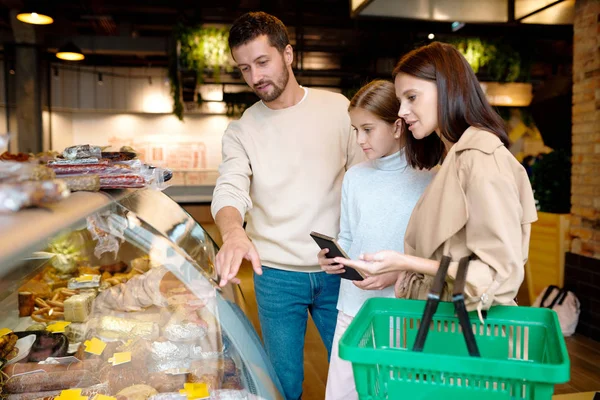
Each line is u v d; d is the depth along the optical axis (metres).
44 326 1.53
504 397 0.93
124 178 1.33
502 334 1.27
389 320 1.34
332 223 2.18
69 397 1.26
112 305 1.58
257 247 2.20
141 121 12.78
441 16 4.06
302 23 9.36
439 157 1.68
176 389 1.29
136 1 9.05
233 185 1.95
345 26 9.55
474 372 0.92
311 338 4.11
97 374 1.33
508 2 4.11
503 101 9.09
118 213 1.33
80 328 1.48
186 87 9.42
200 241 1.60
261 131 2.16
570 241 4.48
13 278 1.46
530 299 4.97
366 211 1.87
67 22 10.16
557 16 4.32
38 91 10.49
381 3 3.82
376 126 1.78
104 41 10.26
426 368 0.94
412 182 1.83
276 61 2.01
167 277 1.64
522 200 1.31
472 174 1.24
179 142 12.89
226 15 9.37
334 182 2.19
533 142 10.18
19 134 10.52
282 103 2.14
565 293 4.34
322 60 10.52
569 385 3.23
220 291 1.45
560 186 4.82
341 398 1.91
